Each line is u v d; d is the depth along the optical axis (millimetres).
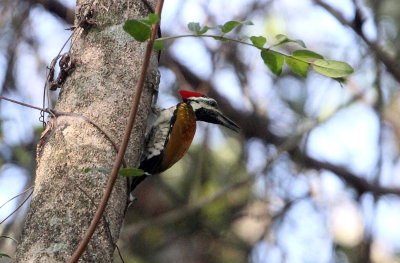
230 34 12250
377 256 13555
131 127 5594
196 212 13219
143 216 13336
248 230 13227
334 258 12156
